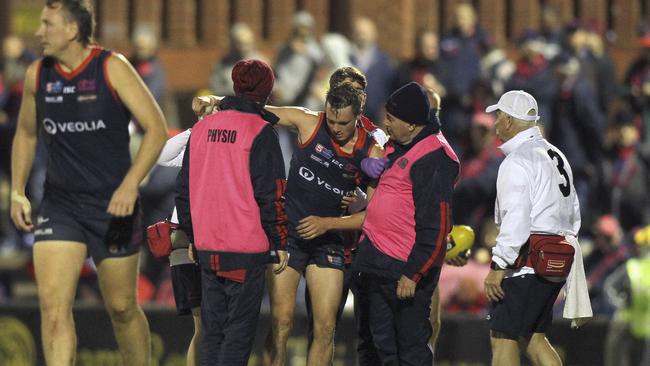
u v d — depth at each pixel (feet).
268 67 103.45
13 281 191.62
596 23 192.85
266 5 217.97
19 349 162.61
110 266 101.30
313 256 107.86
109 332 160.15
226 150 101.76
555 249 108.58
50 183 100.68
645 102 186.09
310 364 107.76
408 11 212.23
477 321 153.38
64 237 99.66
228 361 102.94
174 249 109.29
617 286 159.02
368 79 190.80
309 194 106.63
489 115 179.93
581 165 183.52
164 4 219.61
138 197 101.45
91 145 99.45
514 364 111.04
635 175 181.88
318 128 106.01
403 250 105.81
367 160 104.88
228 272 102.22
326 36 203.41
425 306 107.24
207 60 217.56
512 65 193.36
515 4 210.79
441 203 104.06
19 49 210.79
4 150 207.51
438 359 154.10
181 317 157.58
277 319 107.86
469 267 164.04
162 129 99.71
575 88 183.11
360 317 111.86
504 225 107.34
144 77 196.54
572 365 154.81
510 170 107.86
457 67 185.78
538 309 110.11
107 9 219.61
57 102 99.04
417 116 103.76
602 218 173.17
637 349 154.81
